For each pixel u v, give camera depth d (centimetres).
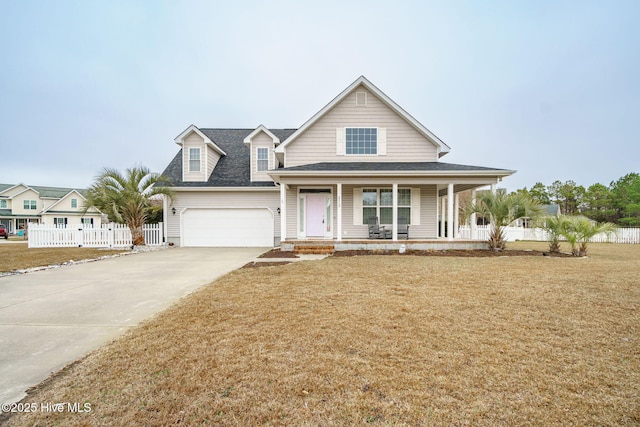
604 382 259
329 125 1395
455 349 321
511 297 518
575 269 790
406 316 423
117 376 271
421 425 207
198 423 209
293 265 870
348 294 543
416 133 1388
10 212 4016
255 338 350
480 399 235
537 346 329
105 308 484
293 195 1405
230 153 1778
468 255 1084
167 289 610
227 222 1554
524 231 2059
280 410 223
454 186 1444
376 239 1309
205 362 294
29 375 277
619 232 1902
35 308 484
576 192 3900
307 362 292
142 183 1418
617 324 394
